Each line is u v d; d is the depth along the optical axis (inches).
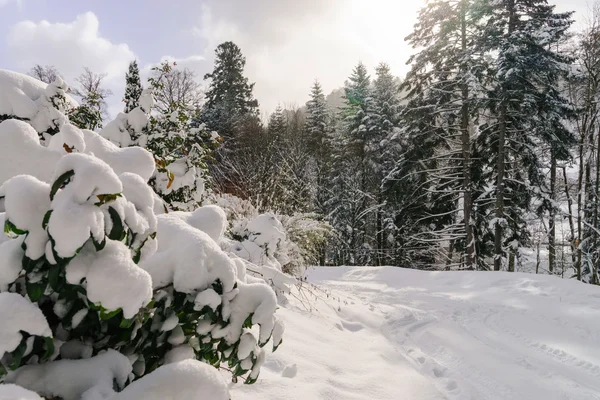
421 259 836.0
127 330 48.9
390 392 118.3
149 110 169.0
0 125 63.5
